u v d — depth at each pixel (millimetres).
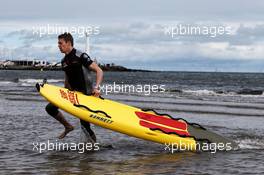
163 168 7496
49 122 13312
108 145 9547
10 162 7754
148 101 23703
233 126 13602
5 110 17141
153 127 9164
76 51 8734
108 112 9008
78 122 13445
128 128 9047
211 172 7250
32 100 22641
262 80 85750
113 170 7285
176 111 18312
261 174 7145
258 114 17859
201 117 16281
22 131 11383
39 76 100438
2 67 188500
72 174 6969
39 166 7480
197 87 54281
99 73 8875
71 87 9016
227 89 50906
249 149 9453
